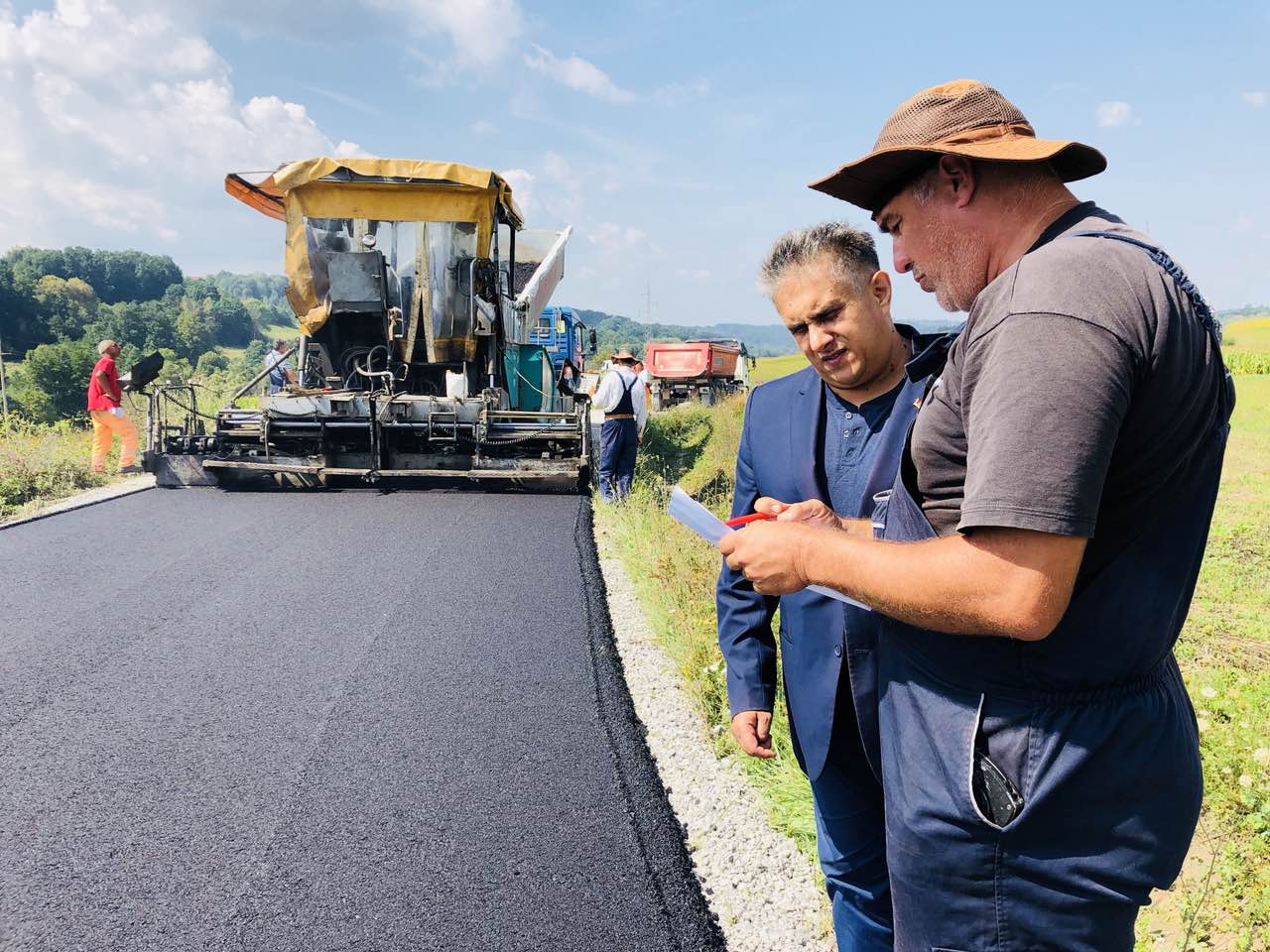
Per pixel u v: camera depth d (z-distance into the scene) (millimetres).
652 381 26562
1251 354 34594
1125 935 1369
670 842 3047
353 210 10016
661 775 3588
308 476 9781
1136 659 1314
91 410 10625
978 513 1183
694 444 14984
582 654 4840
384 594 5891
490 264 10391
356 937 2518
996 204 1428
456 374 10555
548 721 3990
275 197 10523
